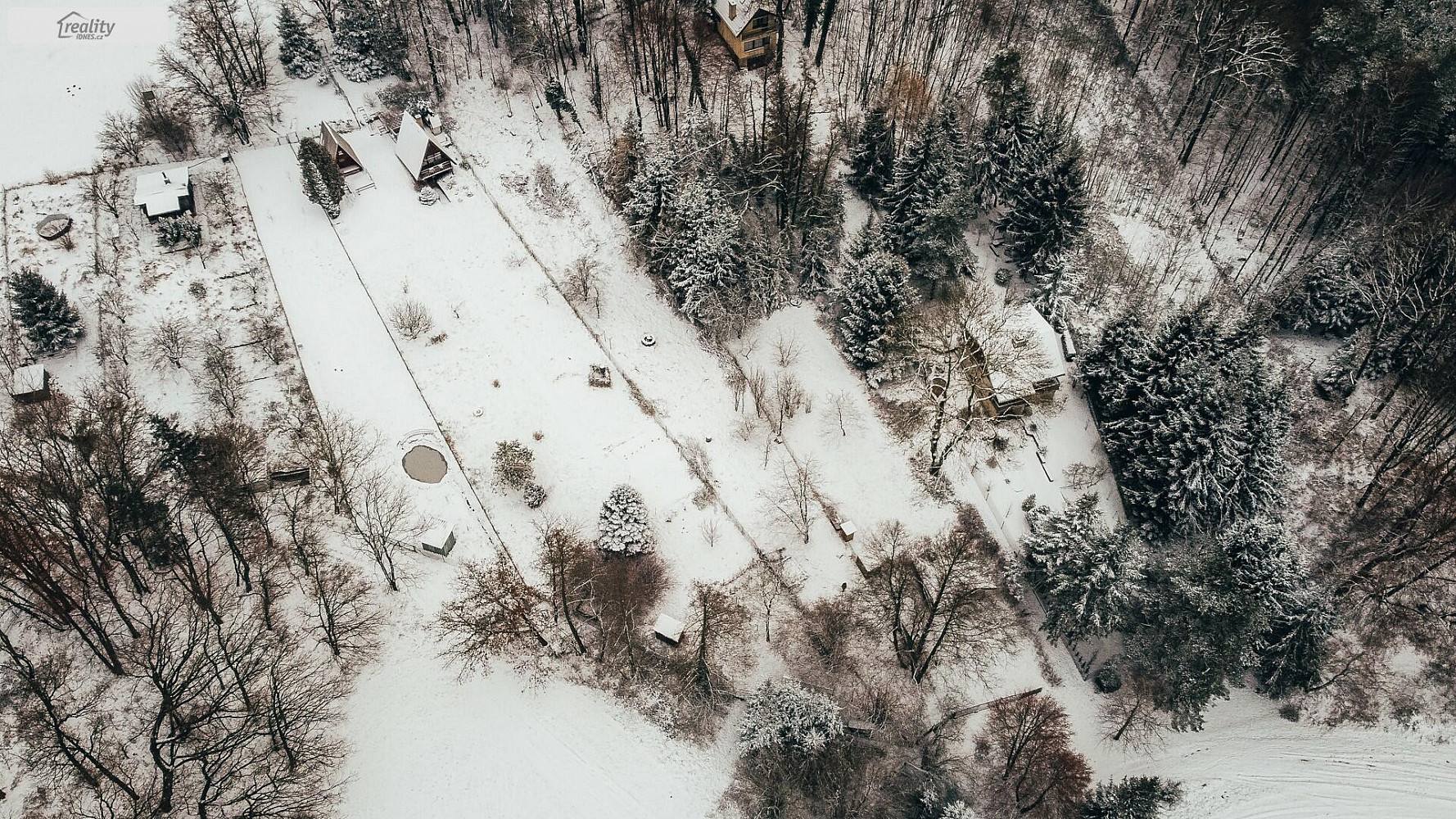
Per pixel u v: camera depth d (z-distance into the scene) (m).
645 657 59.25
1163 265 82.06
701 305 72.75
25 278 65.62
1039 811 56.12
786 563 64.44
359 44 88.38
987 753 58.31
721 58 91.75
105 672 54.22
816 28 93.44
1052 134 75.69
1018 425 71.12
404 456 65.88
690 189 72.25
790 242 77.88
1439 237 73.69
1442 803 58.38
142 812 48.72
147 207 74.25
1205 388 60.38
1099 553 56.91
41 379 64.62
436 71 89.31
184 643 55.75
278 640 56.62
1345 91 79.81
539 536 63.22
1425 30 80.38
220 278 73.81
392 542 61.41
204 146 83.00
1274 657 59.22
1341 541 68.12
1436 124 76.31
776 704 54.75
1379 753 60.44
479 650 57.22
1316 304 76.31
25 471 56.56
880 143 78.88
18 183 78.12
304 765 52.09
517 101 88.38
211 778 48.47
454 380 70.19
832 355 75.00
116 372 67.12
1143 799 52.78
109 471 55.44
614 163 79.62
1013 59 77.75
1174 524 62.19
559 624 59.69
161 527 55.97
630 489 62.81
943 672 61.03
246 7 93.19
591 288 76.06
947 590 63.00
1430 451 69.00
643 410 70.06
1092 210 83.44
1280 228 84.62
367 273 75.62
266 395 67.56
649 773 55.06
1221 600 55.78
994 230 81.75
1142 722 59.75
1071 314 75.50
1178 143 89.88
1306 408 73.81
